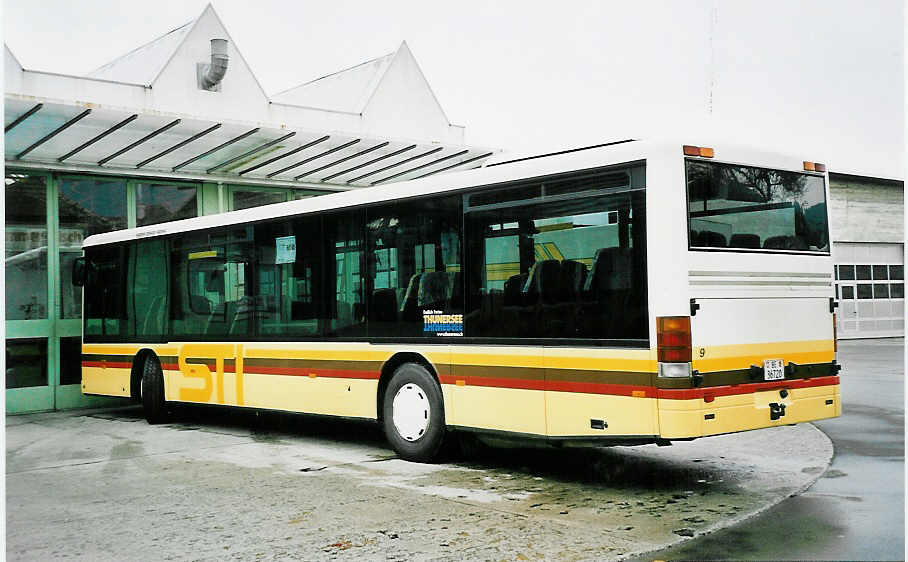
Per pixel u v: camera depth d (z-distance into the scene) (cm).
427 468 854
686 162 695
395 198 913
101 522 659
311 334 1007
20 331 1397
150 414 1254
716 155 711
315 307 1004
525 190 786
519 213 789
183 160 1480
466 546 569
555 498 709
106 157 1410
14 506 723
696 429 668
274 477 819
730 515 640
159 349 1245
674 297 675
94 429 1212
